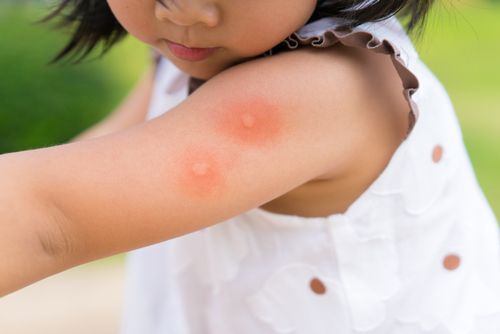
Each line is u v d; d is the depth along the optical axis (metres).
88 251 0.40
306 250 0.50
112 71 3.10
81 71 2.80
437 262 0.52
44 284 1.58
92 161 0.40
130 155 0.41
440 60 4.57
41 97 2.64
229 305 0.53
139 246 0.41
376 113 0.46
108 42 0.57
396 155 0.48
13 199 0.39
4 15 2.72
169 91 0.59
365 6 0.46
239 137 0.42
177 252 0.56
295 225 0.50
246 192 0.42
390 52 0.44
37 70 2.65
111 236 0.40
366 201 0.49
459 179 0.53
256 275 0.52
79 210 0.40
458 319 0.52
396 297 0.51
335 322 0.51
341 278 0.50
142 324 0.61
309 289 0.51
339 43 0.46
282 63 0.44
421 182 0.50
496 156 2.51
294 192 0.49
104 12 0.55
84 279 1.61
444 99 0.54
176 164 0.41
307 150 0.43
